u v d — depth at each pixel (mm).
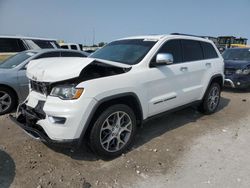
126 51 4469
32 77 3650
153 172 3373
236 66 8633
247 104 7195
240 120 5625
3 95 5621
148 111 4113
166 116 5676
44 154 3723
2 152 3725
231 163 3627
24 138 4230
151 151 3941
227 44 26125
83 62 3402
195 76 5141
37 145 3984
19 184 3014
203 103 5680
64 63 3553
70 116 3123
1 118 5254
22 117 3814
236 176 3291
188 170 3430
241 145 4250
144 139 4387
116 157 3723
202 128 5023
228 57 10062
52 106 3203
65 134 3162
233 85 8664
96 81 3338
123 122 3785
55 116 3170
